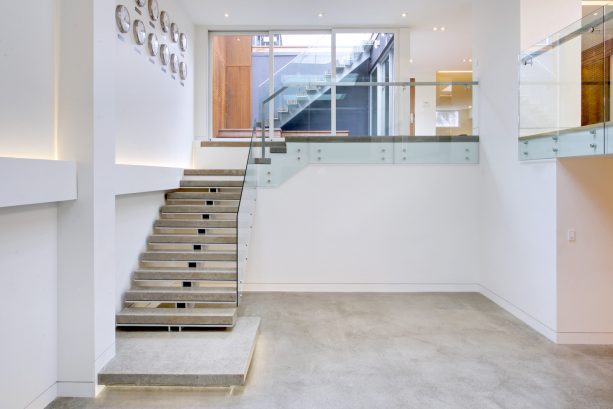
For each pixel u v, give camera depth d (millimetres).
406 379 3877
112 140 3881
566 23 5336
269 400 3496
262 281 7066
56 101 3490
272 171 7051
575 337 4688
